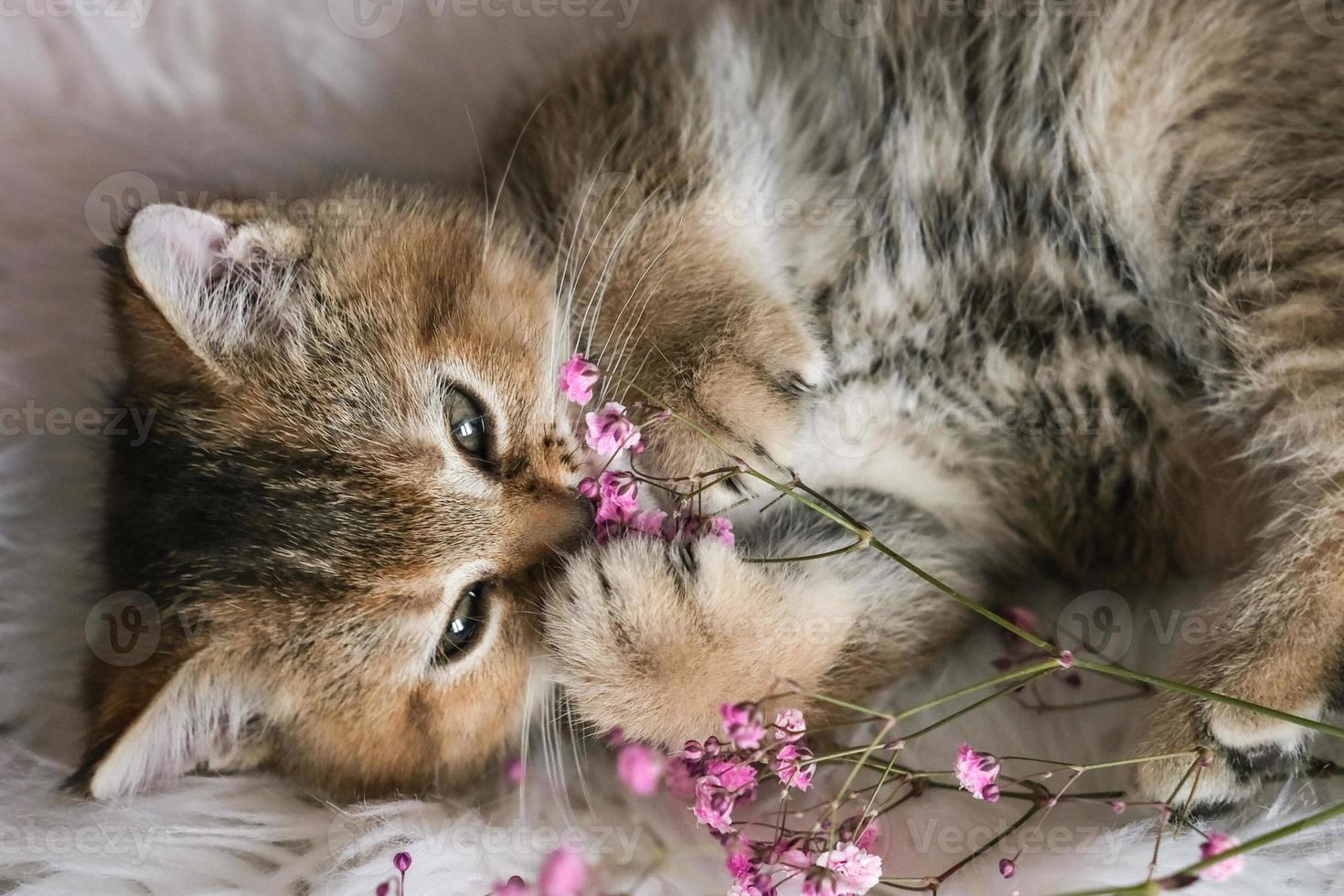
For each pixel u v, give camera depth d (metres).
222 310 0.35
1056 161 0.36
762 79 0.38
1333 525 0.34
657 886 0.34
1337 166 0.35
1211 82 0.35
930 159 0.37
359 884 0.34
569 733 0.37
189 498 0.35
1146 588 0.37
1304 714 0.34
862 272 0.37
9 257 0.38
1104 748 0.35
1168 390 0.36
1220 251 0.35
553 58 0.39
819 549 0.37
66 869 0.35
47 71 0.38
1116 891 0.31
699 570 0.35
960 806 0.35
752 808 0.35
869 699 0.36
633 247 0.37
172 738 0.35
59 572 0.37
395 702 0.36
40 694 0.37
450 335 0.36
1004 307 0.37
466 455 0.36
